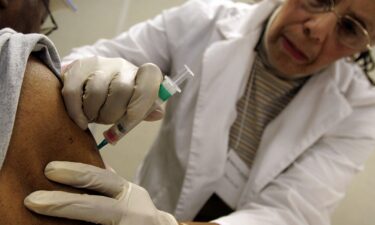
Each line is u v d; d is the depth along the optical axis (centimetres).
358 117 109
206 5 118
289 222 91
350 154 106
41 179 44
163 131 121
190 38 114
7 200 39
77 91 47
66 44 159
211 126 106
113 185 51
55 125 45
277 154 106
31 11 88
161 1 161
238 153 114
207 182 109
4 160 39
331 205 101
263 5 105
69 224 46
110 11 161
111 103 49
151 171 122
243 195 108
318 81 110
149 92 49
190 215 112
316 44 89
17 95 40
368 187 155
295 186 99
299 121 109
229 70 106
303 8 89
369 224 154
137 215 51
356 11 83
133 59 115
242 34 108
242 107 112
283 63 98
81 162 48
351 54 97
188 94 111
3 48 42
